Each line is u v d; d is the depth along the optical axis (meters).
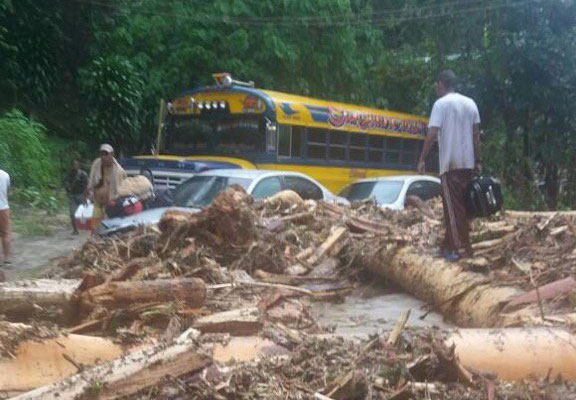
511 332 4.98
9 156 19.58
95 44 26.50
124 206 11.39
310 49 23.91
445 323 7.09
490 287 6.93
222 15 22.67
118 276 6.46
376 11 28.44
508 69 22.53
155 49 23.33
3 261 11.88
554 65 22.20
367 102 26.50
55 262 11.93
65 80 27.52
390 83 27.62
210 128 16.78
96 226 11.97
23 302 5.90
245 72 22.64
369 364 4.38
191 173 14.54
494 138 24.55
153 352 4.38
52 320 5.95
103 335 5.60
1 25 25.19
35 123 21.41
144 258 7.39
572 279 6.48
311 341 4.83
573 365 4.78
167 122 17.50
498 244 8.41
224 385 4.12
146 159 15.23
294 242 9.34
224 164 15.08
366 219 10.22
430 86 25.64
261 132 16.05
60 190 20.64
